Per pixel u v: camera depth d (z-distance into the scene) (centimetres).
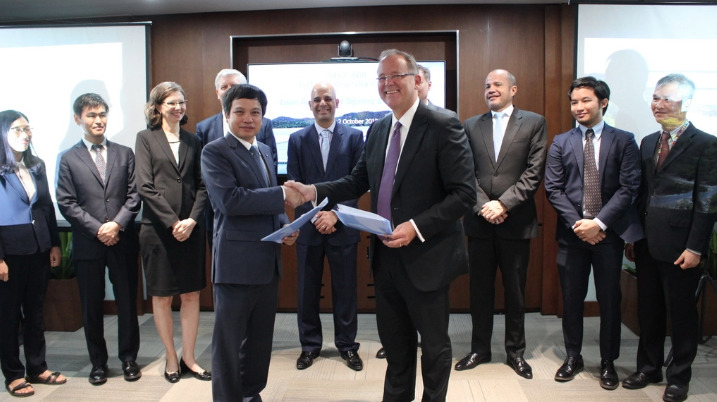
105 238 276
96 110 285
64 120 377
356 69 383
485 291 302
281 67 388
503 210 281
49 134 377
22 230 265
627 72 353
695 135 250
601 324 279
